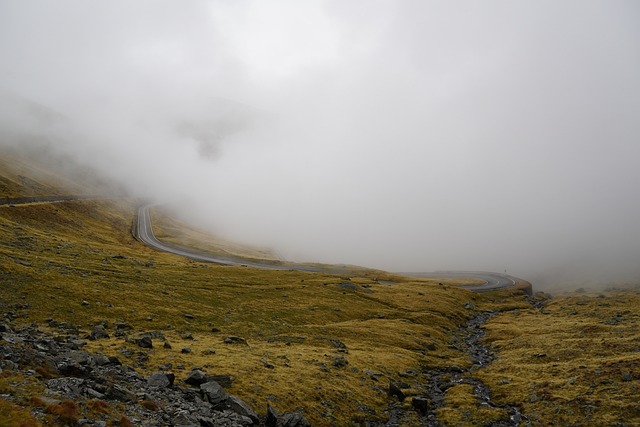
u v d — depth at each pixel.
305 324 111.44
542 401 67.38
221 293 124.31
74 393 36.56
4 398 31.58
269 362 71.06
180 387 48.34
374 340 104.06
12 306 78.12
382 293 162.38
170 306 101.31
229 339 81.44
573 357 91.38
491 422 61.50
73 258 125.12
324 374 69.81
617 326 116.19
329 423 55.03
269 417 48.34
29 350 43.19
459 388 76.12
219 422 41.94
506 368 88.06
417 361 91.25
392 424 59.50
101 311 86.62
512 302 192.12
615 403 62.22
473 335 128.50
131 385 44.97
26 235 139.88
